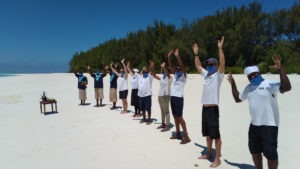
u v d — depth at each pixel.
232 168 5.41
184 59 47.47
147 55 56.41
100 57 70.00
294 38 49.09
